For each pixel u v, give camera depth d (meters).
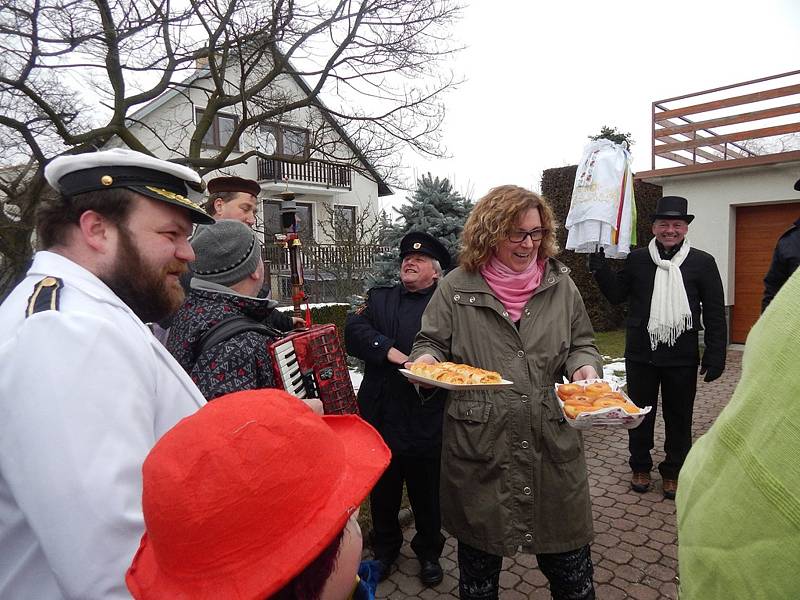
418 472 2.58
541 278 1.97
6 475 0.82
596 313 10.02
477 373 1.76
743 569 0.56
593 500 3.47
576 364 1.92
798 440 0.53
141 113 13.15
